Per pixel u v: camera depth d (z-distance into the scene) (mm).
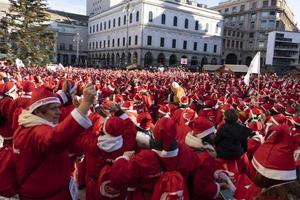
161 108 7453
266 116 9008
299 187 2359
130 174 3318
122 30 81938
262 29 98062
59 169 3133
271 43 82625
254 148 5262
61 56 99688
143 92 12172
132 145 4273
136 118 5875
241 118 8289
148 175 3271
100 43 94688
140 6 74438
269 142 2566
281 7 97438
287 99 13945
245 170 4320
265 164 2502
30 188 3014
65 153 3248
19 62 31438
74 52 102125
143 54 75375
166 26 78188
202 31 85500
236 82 26578
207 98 12617
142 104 9695
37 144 2879
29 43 48219
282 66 82250
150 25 75500
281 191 2344
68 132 2754
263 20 98000
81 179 4641
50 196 3070
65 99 4535
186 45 82812
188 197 3258
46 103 3025
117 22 84500
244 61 102562
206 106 9953
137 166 3287
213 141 3934
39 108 3035
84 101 2830
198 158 3525
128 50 79062
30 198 3045
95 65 84438
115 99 10062
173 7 78500
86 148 4086
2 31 48406
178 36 80875
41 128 2930
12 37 48375
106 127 3945
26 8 48656
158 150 3254
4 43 48312
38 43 49781
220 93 16156
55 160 3082
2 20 48562
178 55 81438
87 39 104188
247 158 4582
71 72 30094
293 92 19500
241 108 9914
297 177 2568
